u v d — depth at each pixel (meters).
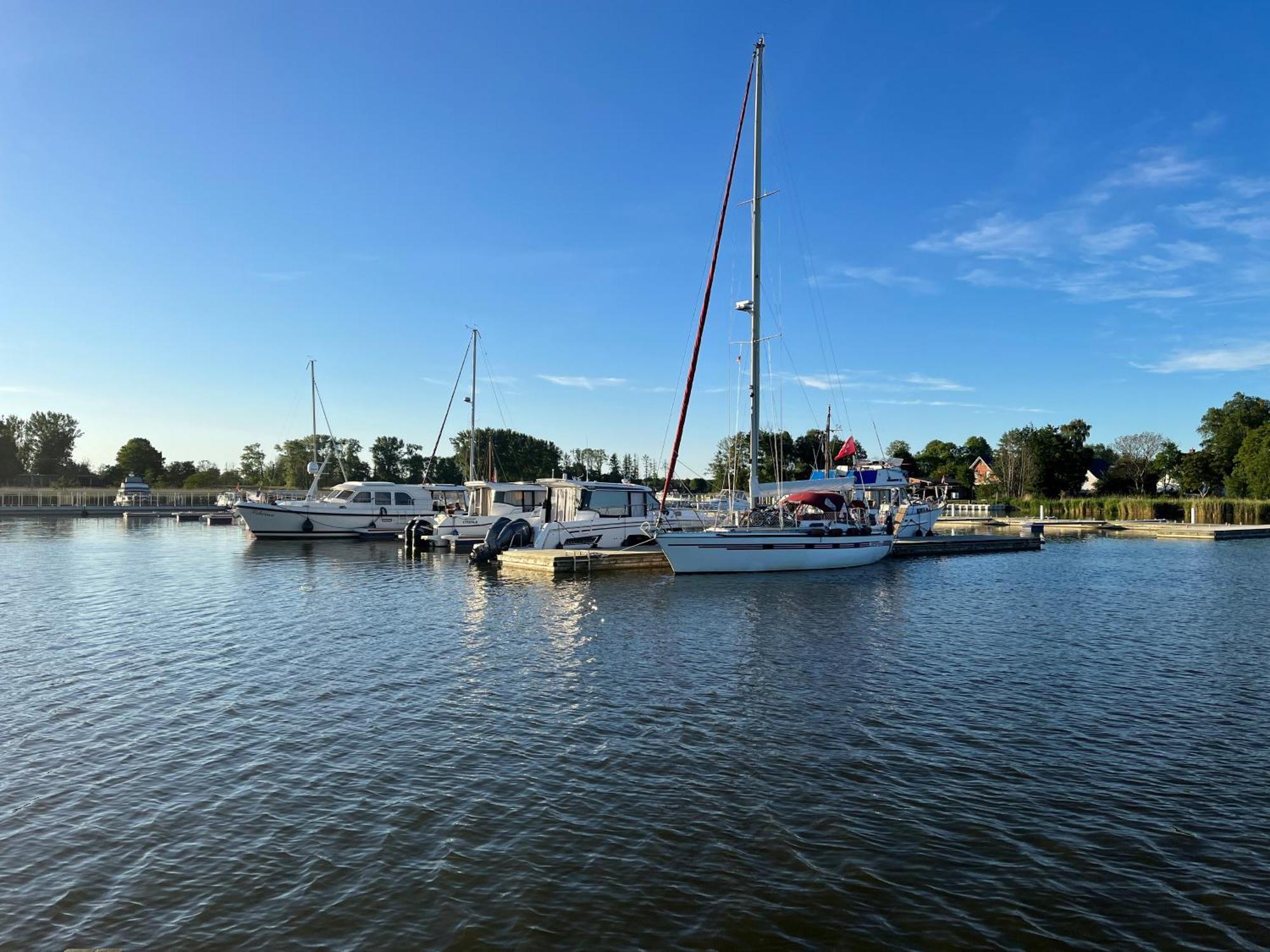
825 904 6.14
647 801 7.98
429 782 8.48
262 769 8.86
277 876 6.57
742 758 9.17
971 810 7.80
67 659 13.95
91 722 10.45
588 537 30.22
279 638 15.84
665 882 6.46
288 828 7.43
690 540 25.61
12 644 15.24
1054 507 68.44
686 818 7.60
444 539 35.28
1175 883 6.48
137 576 26.53
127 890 6.38
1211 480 81.50
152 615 18.66
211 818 7.64
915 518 40.88
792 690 12.02
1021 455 83.44
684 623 17.61
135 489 80.88
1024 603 20.98
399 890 6.35
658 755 9.27
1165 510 61.25
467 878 6.52
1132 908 6.12
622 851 6.96
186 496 81.12
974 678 12.78
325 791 8.26
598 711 10.91
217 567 29.66
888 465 37.56
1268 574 28.19
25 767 8.91
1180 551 39.03
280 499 68.00
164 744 9.63
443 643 15.41
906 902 6.16
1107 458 107.44
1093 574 28.16
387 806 7.88
